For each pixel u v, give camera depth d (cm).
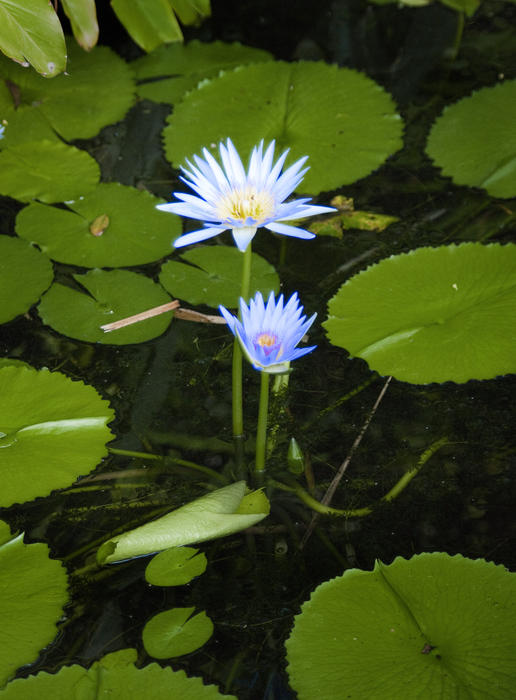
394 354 141
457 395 142
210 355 145
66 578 128
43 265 150
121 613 127
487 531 132
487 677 120
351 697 120
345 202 159
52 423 137
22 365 142
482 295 145
